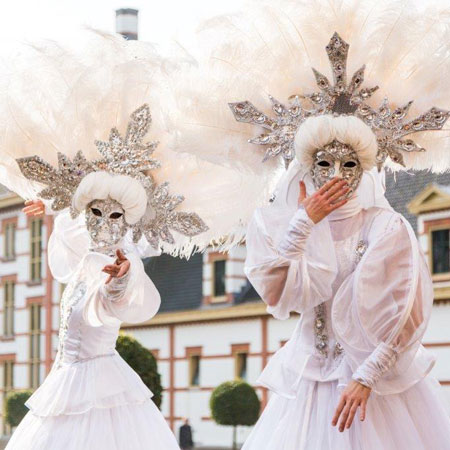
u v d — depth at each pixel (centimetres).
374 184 676
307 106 673
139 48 743
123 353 2414
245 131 683
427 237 3603
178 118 693
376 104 671
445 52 664
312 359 670
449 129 677
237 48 678
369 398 651
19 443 732
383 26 664
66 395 726
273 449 662
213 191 739
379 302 636
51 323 4841
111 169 731
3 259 5062
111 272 676
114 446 721
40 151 743
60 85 741
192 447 4178
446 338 3481
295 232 639
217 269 4422
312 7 669
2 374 5003
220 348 4334
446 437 663
